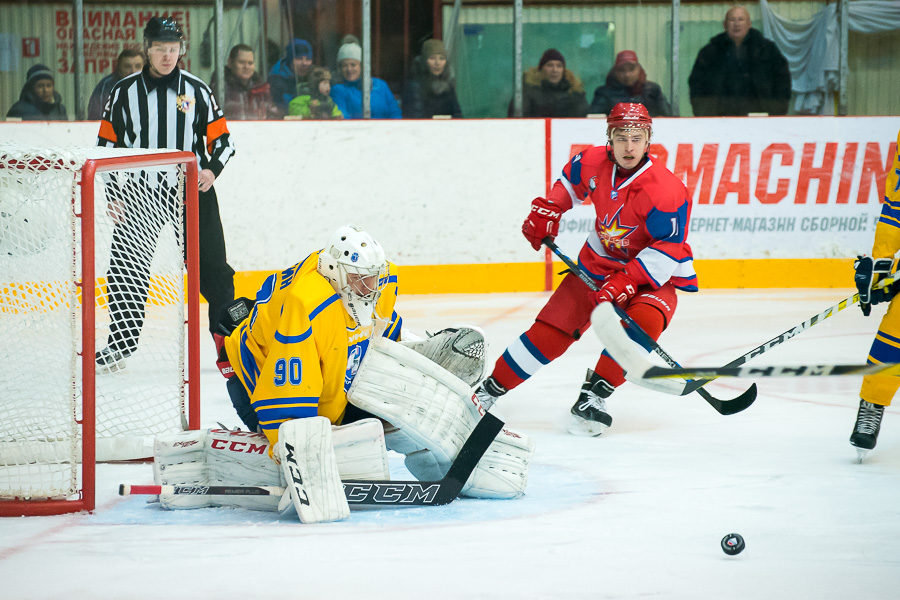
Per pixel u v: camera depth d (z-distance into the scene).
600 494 10.16
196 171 11.88
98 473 11.15
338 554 8.11
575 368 17.86
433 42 26.72
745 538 8.62
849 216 27.70
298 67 26.36
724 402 12.80
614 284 12.77
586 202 26.81
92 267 9.45
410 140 26.22
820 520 9.20
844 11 27.81
